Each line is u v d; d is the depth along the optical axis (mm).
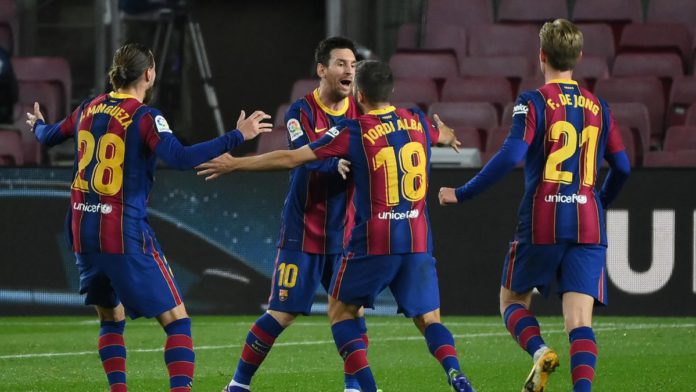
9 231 34688
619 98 45188
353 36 54281
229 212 34625
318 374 24719
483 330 31375
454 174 33750
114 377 19141
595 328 31297
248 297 34625
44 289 34812
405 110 18781
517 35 50438
